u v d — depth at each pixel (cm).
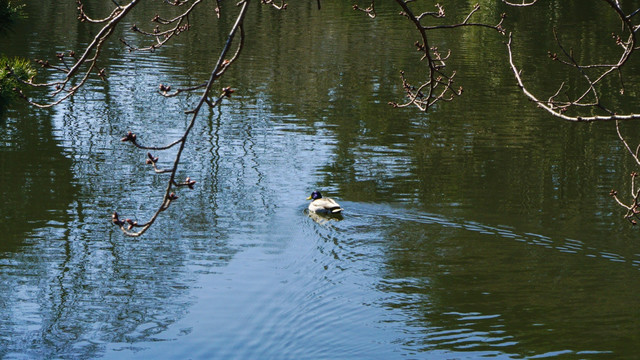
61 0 5762
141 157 2427
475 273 1581
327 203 1905
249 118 2898
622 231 1814
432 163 2391
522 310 1389
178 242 1766
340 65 3809
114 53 3978
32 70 1097
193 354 1261
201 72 3619
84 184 2158
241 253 1705
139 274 1592
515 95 3300
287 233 1816
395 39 4488
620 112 3019
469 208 1983
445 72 3675
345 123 2850
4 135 2592
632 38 783
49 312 1419
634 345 1264
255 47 4241
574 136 2727
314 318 1373
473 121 2897
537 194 2091
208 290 1513
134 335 1338
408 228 1823
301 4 5903
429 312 1374
